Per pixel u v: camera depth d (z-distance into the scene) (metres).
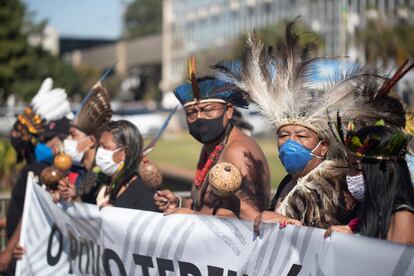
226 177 5.66
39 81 65.38
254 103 6.15
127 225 6.45
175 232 6.00
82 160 8.31
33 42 69.31
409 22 40.91
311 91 5.91
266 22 62.91
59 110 9.01
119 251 6.54
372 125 5.37
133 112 56.50
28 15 66.94
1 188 23.06
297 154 5.63
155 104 103.81
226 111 6.71
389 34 36.38
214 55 58.88
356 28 38.38
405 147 4.88
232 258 5.52
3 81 63.47
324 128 5.62
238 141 6.64
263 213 5.37
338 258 4.67
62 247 7.43
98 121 8.24
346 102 5.76
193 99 6.70
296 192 5.57
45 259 7.65
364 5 42.69
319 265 4.80
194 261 5.84
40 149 8.80
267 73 6.14
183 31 90.25
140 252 6.32
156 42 105.56
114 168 7.25
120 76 116.44
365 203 4.94
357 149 4.98
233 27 71.88
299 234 4.96
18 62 64.00
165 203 6.59
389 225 4.79
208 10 79.94
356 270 4.55
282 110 5.80
